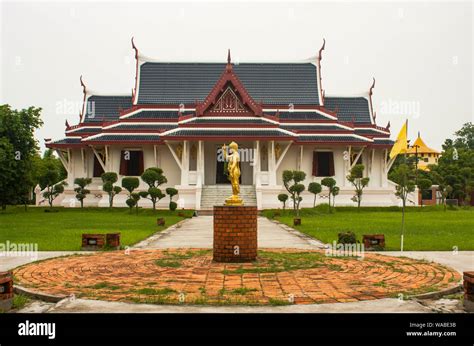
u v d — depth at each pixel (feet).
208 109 153.99
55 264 43.52
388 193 161.89
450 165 190.29
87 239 55.93
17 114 143.74
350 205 158.92
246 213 44.14
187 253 50.62
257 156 146.82
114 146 160.56
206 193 144.25
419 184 153.89
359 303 29.07
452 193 185.78
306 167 163.63
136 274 38.42
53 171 147.74
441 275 38.01
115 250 54.90
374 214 129.18
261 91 179.52
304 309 27.73
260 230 82.53
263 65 183.42
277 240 65.98
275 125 149.28
